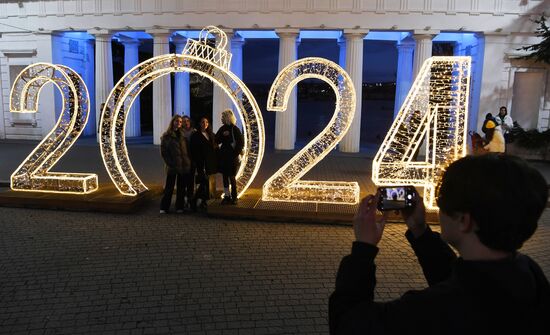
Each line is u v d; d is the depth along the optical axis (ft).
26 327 14.84
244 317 15.66
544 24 54.13
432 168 29.17
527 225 4.28
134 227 26.40
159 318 15.55
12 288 17.87
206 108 95.55
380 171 30.27
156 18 62.28
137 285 18.25
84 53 76.13
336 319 4.87
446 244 6.40
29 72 35.27
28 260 20.88
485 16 57.82
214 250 22.56
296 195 30.42
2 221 27.27
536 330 4.11
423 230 6.37
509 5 57.57
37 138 71.46
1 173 42.32
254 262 20.98
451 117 30.19
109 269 19.90
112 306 16.40
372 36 68.03
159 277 19.08
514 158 4.49
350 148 61.67
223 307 16.40
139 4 62.64
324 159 55.52
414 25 58.29
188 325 15.08
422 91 29.63
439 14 57.88
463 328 4.11
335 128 30.60
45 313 15.83
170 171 29.09
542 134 54.34
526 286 4.18
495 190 4.23
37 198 30.25
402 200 6.32
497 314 4.09
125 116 32.73
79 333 14.52
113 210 29.45
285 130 62.80
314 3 59.00
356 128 61.31
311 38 69.15
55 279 18.76
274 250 22.68
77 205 29.78
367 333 4.49
